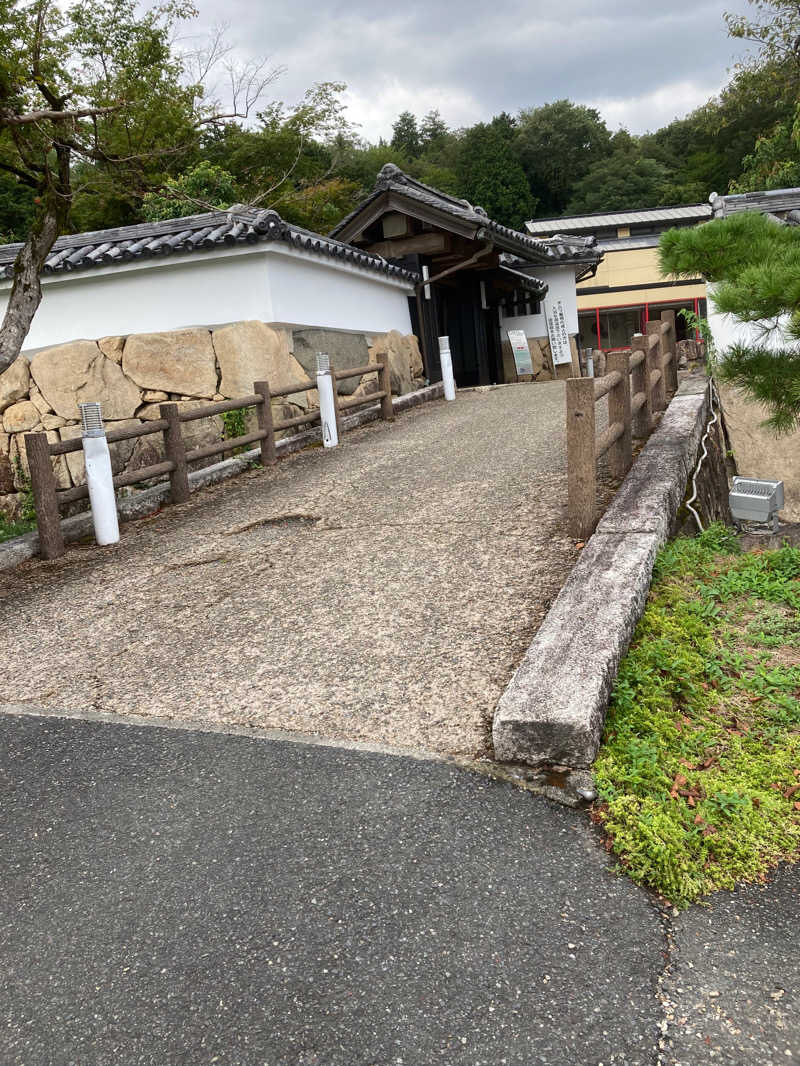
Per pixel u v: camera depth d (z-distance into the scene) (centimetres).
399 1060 168
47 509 559
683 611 376
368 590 426
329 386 872
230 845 236
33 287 600
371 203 1308
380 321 1205
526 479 605
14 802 268
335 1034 175
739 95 2250
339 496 639
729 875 219
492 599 391
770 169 2112
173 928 207
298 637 378
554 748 260
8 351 582
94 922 212
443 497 590
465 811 244
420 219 1293
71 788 273
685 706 301
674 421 662
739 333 708
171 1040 176
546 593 388
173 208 1497
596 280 2944
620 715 287
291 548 519
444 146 5791
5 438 958
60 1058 174
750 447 749
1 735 314
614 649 304
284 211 1817
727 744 279
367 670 337
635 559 391
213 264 890
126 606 448
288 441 867
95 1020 183
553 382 1279
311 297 983
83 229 1664
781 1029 170
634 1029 172
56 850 241
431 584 421
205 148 1647
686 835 228
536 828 236
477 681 315
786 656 345
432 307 1445
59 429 940
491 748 273
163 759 285
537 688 281
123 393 921
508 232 1355
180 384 903
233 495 694
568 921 202
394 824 240
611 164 4725
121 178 671
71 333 953
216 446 732
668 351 900
